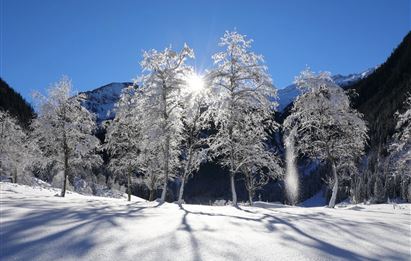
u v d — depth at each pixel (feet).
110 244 22.79
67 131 107.34
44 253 20.38
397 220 45.42
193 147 88.99
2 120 172.76
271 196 360.48
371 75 651.25
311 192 389.39
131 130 115.44
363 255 23.49
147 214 40.42
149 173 129.70
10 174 181.88
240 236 27.27
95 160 114.01
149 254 20.88
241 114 77.36
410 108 91.76
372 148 329.52
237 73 78.64
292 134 92.17
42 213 36.35
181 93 84.94
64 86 110.01
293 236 28.71
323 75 92.79
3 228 26.66
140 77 87.97
